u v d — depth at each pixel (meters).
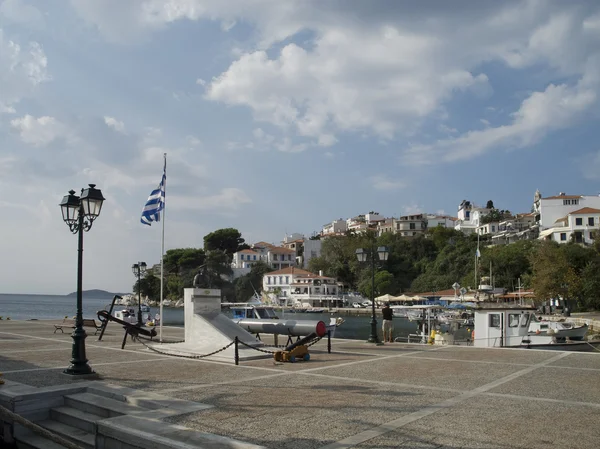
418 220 159.12
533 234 114.94
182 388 10.91
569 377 12.53
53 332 27.39
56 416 9.62
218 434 7.32
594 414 8.61
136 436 7.08
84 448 8.18
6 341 21.83
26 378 12.00
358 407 9.05
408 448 6.69
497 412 8.71
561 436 7.26
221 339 17.53
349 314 112.94
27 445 8.93
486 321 26.30
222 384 11.44
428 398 9.88
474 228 151.62
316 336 16.58
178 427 7.47
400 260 129.50
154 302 141.38
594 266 65.75
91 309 143.88
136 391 9.96
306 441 6.99
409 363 15.19
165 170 26.22
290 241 192.50
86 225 13.23
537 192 131.62
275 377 12.47
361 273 129.62
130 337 25.09
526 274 82.94
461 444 6.87
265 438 7.12
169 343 20.02
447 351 18.75
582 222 91.56
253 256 160.50
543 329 35.12
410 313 81.50
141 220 25.59
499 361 15.68
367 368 14.10
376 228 172.38
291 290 132.00
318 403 9.38
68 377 11.97
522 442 6.97
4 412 6.85
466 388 10.96
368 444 6.86
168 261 138.12
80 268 12.89
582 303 67.44
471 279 94.00
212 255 133.50
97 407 9.25
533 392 10.53
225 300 134.88
